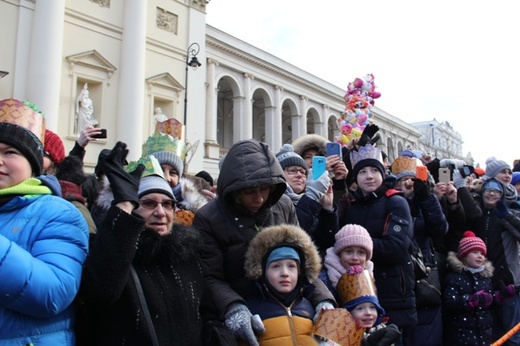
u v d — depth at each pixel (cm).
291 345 223
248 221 268
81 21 1513
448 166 581
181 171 381
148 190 216
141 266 208
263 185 250
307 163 449
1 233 169
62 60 1439
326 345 226
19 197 177
